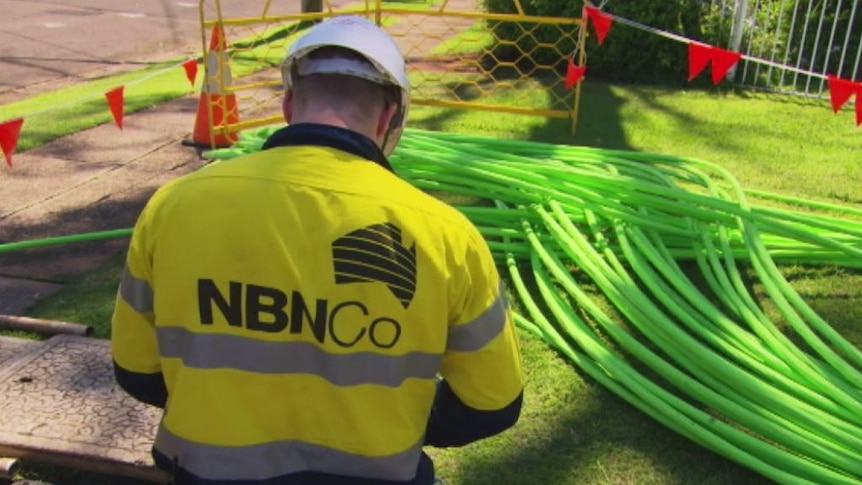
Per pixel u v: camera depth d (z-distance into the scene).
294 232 1.32
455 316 1.39
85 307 3.82
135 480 2.73
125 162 5.93
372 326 1.32
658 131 6.67
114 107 4.59
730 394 3.00
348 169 1.35
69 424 2.82
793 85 7.91
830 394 2.90
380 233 1.32
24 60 9.88
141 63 9.88
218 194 1.34
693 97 7.78
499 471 2.77
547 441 2.93
